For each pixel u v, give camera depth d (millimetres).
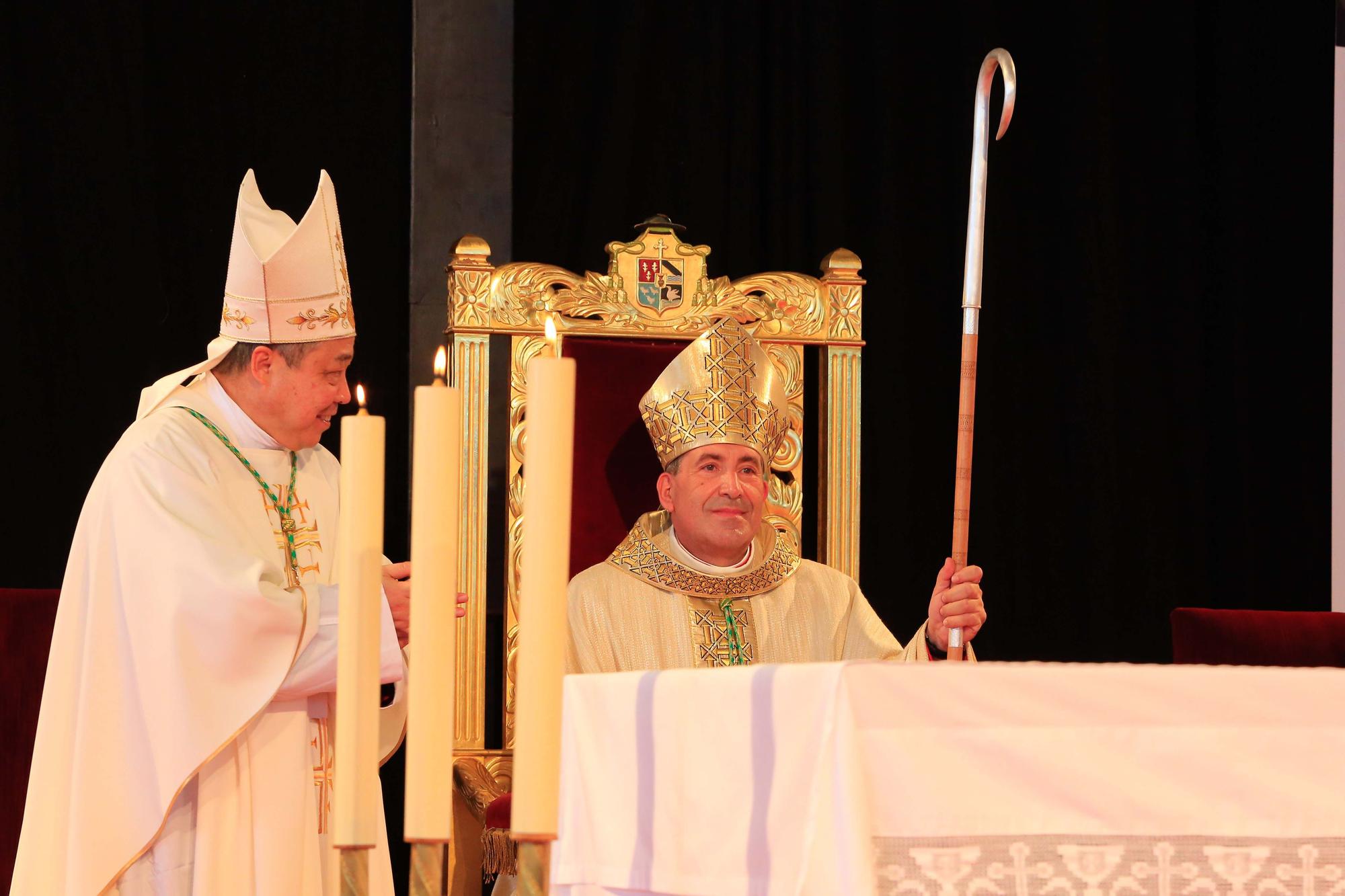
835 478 5340
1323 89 6652
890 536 6309
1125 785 1800
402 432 5848
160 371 5570
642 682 2160
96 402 5480
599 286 5215
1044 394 6504
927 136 6441
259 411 4496
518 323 5117
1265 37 6699
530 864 1522
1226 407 6680
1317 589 6586
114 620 4074
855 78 6383
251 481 4414
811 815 1750
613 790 2211
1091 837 1790
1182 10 6672
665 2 6160
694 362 4598
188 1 5688
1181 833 1802
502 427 5758
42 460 5414
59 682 4102
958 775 1780
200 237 5656
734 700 1950
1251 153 6699
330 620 4121
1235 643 4879
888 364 6332
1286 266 6648
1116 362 6520
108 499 4137
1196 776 1813
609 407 5125
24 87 5441
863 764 1743
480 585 5066
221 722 3941
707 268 6105
